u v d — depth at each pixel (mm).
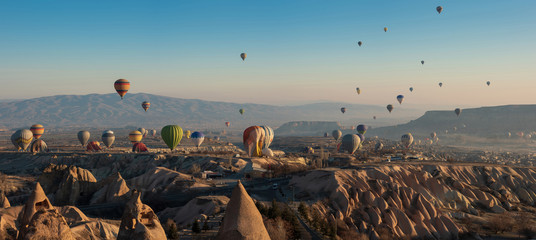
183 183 125938
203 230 69625
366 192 110125
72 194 114562
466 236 103750
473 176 145750
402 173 134375
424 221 106312
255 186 123375
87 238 63531
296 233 66562
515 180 145125
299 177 124688
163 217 96938
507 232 108688
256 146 177875
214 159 174750
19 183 150625
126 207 35219
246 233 32875
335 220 94750
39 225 32156
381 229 97750
